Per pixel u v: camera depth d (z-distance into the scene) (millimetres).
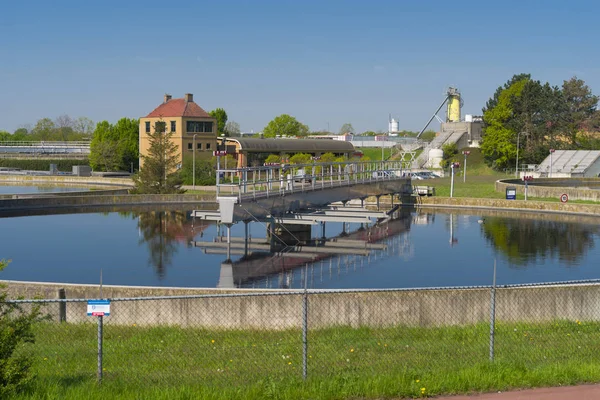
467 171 139250
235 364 18562
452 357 19094
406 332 22656
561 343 20719
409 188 90750
